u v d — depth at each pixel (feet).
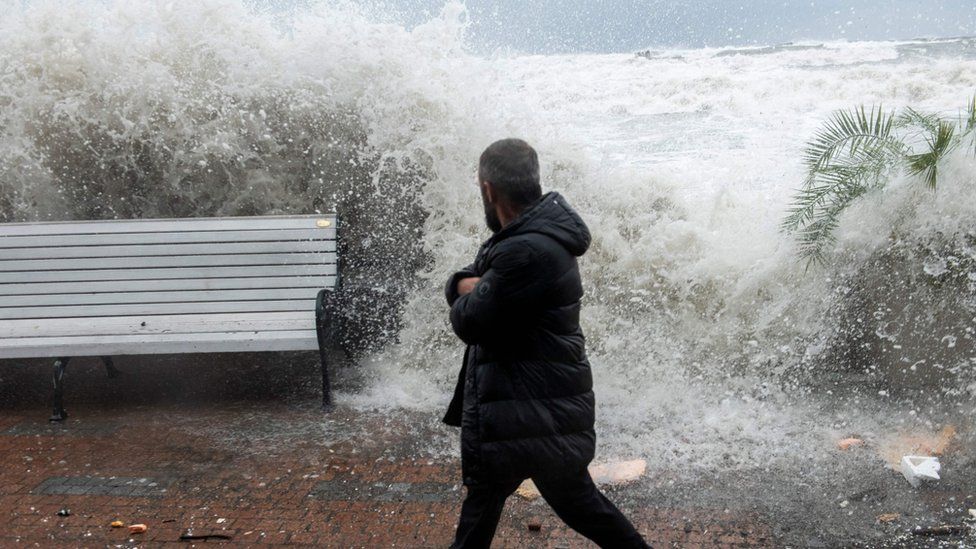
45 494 12.12
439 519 11.21
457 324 8.06
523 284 7.73
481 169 8.32
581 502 8.63
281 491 12.15
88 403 16.19
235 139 21.25
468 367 8.43
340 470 12.84
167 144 21.59
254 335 15.34
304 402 15.92
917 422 13.92
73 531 10.99
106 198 22.24
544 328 8.02
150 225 16.61
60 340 15.31
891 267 15.08
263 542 10.65
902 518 10.99
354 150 20.90
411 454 13.42
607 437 13.91
